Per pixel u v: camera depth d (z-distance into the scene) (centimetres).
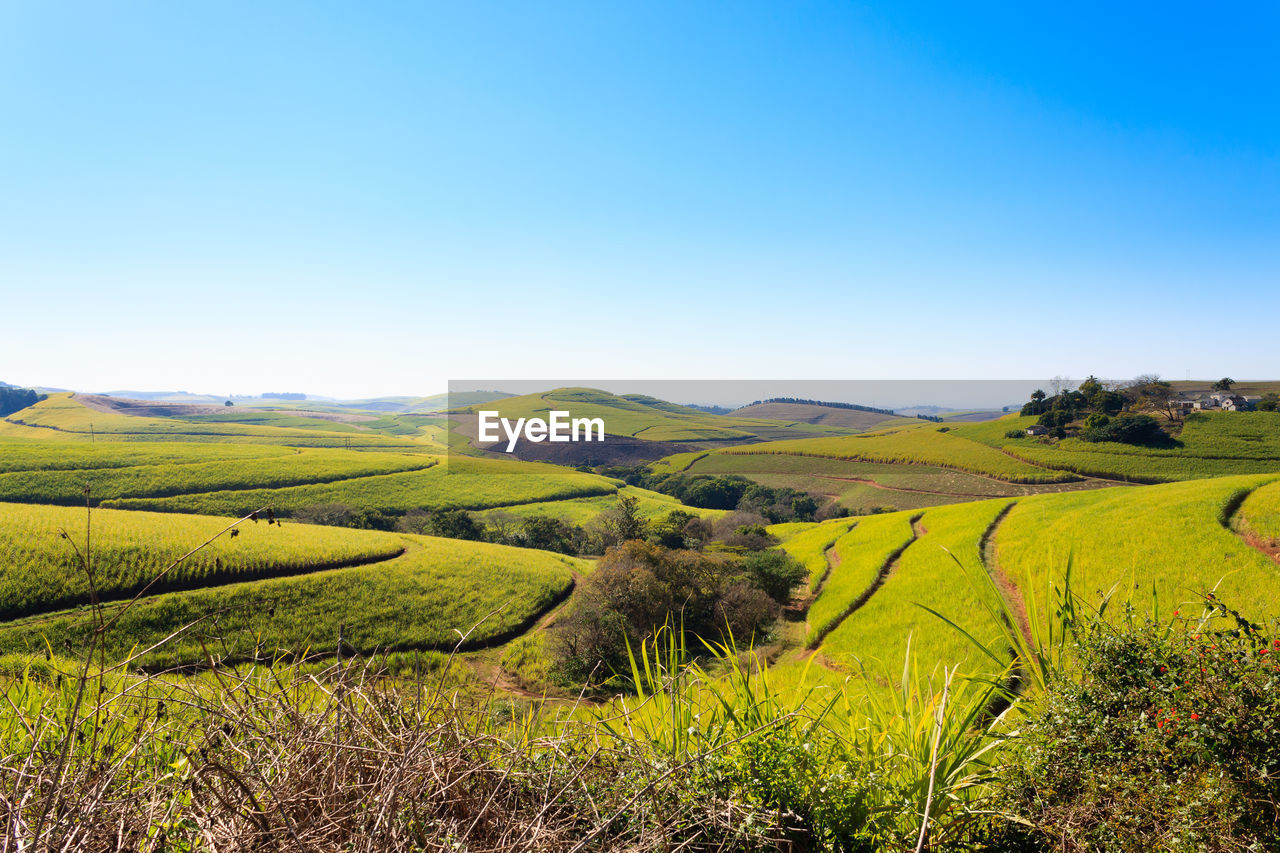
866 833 262
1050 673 341
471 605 3772
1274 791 234
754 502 7669
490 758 237
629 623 2245
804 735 304
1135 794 262
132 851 187
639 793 220
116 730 247
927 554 3512
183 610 3428
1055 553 2811
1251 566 2148
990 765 310
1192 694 267
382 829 198
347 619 3469
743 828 235
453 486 8994
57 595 3450
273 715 221
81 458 8894
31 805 185
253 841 192
